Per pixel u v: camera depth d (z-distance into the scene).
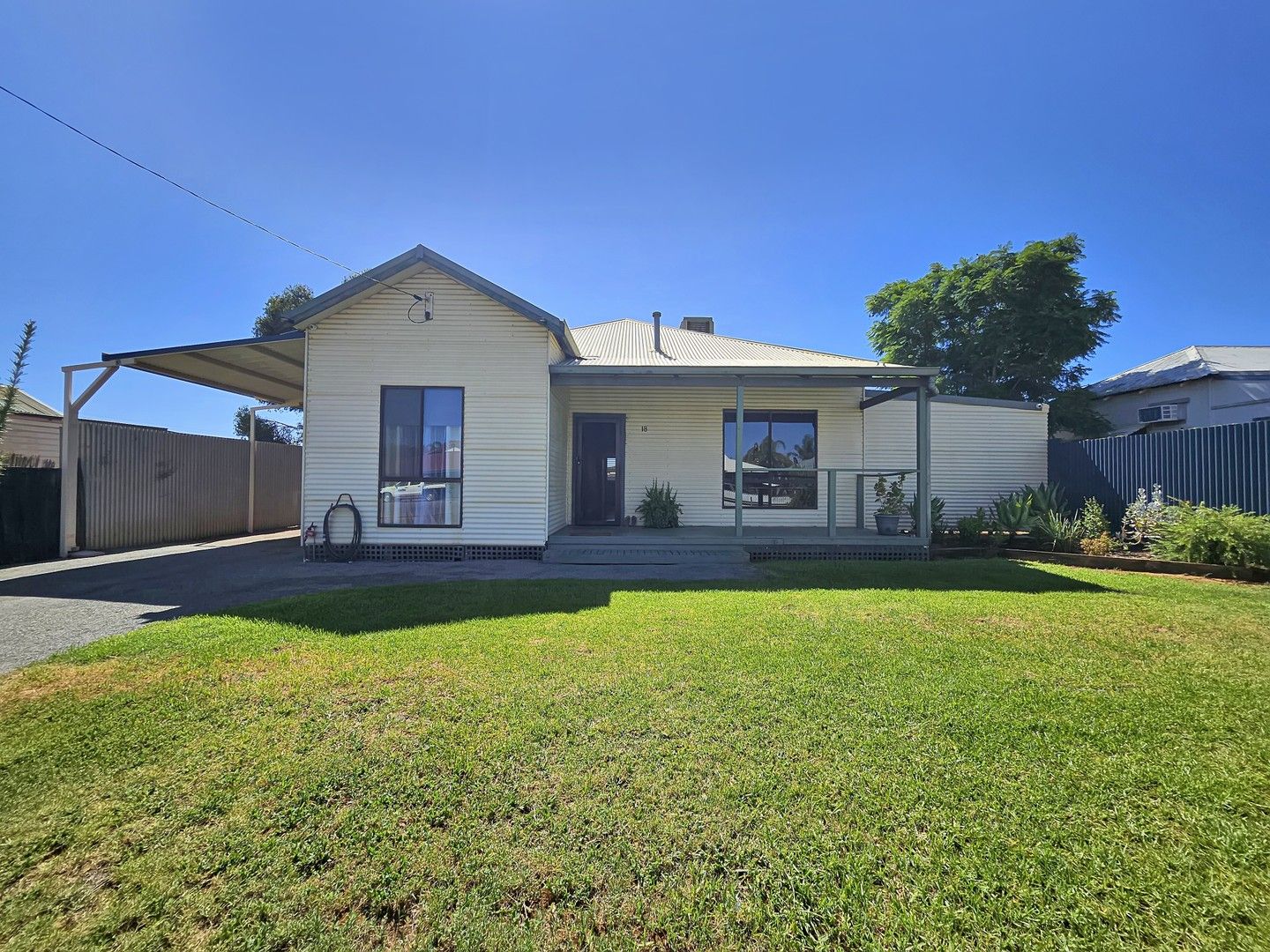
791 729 3.21
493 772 2.77
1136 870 2.10
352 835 2.32
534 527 9.71
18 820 2.42
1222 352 20.80
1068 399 22.62
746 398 12.44
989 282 22.92
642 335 15.02
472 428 9.69
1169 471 10.38
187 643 4.70
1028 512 11.30
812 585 7.45
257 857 2.20
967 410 12.80
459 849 2.24
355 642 4.78
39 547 10.20
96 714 3.40
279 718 3.37
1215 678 4.01
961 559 10.28
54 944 1.82
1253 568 7.89
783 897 1.99
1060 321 21.75
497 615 5.70
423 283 9.70
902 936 1.82
